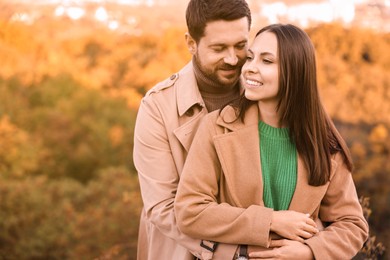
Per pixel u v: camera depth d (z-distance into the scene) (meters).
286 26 1.52
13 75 17.41
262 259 1.48
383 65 13.14
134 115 16.94
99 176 15.24
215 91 1.72
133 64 16.38
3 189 13.26
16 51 17.62
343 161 1.61
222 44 1.61
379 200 5.86
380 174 8.27
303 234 1.48
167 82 1.75
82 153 16.95
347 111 12.74
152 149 1.69
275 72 1.50
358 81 13.06
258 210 1.48
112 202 11.12
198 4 1.62
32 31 17.70
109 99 17.06
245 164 1.52
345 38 12.95
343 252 1.53
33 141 16.64
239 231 1.47
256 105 1.57
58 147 17.00
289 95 1.51
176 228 1.58
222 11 1.59
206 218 1.50
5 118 16.67
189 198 1.52
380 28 13.54
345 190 1.60
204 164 1.54
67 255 11.04
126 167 16.62
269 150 1.56
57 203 13.21
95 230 8.50
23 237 12.59
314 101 1.54
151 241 1.75
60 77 17.42
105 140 16.94
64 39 17.67
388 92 12.91
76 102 17.14
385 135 11.35
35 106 17.25
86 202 12.88
